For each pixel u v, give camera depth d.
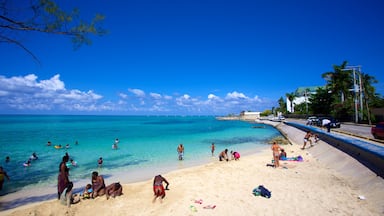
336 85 51.97
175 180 12.17
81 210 8.26
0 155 21.69
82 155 21.58
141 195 9.77
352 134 23.27
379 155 10.20
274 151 14.86
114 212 8.05
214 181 11.70
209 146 28.31
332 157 15.58
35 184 12.77
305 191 9.70
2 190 11.78
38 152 23.19
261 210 7.93
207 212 7.88
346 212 7.57
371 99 48.84
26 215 7.87
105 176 14.28
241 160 17.78
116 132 48.84
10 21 6.37
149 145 28.61
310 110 67.50
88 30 7.29
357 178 10.72
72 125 76.31
